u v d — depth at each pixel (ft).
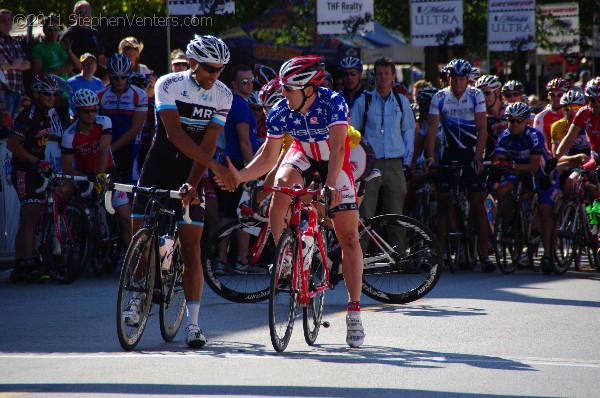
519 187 98.48
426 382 48.08
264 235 66.44
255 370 50.55
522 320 68.39
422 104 104.99
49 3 163.02
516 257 99.25
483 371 50.96
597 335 62.34
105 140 94.63
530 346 58.59
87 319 69.00
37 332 63.52
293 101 58.80
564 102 107.76
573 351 57.00
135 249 55.67
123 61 100.48
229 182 56.95
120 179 98.99
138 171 102.58
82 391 45.50
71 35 124.06
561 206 97.25
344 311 73.46
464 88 98.58
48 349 57.16
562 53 248.32
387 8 249.96
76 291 84.58
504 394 45.62
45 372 49.75
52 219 89.51
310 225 59.62
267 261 85.76
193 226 58.08
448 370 51.16
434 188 103.45
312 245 58.80
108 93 101.91
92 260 94.89
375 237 77.46
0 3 161.07
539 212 98.89
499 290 84.94
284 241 55.26
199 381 47.62
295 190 56.65
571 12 244.01
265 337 62.18
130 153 101.91
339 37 197.77
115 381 47.52
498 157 101.04
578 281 91.97
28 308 74.49
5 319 69.05
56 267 89.71
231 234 78.13
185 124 58.13
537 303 76.64
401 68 237.04
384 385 47.26
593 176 98.99
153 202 57.16
